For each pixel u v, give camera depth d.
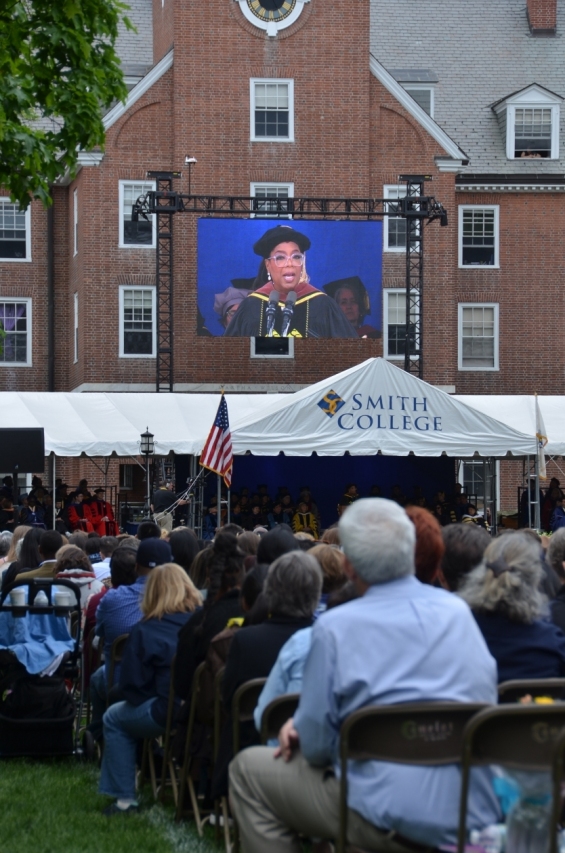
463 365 38.44
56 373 38.06
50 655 8.66
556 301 38.72
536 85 39.88
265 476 29.42
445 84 41.72
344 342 35.53
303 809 4.37
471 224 38.66
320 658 4.16
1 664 8.86
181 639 6.78
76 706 10.13
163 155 35.12
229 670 5.61
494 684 4.26
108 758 7.32
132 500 36.38
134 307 35.34
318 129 35.19
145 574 8.26
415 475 29.81
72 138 13.11
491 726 3.93
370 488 29.75
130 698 7.18
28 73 12.80
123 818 7.10
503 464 38.25
